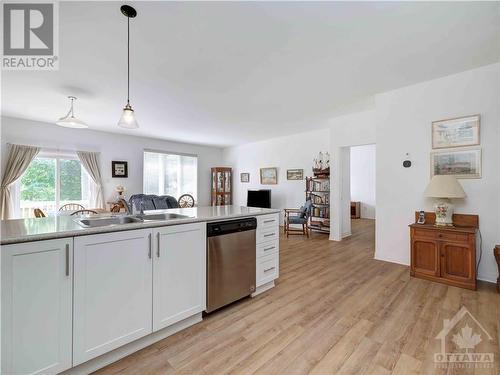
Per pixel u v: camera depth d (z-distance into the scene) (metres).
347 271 3.03
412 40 2.11
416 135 3.05
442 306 2.10
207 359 1.49
